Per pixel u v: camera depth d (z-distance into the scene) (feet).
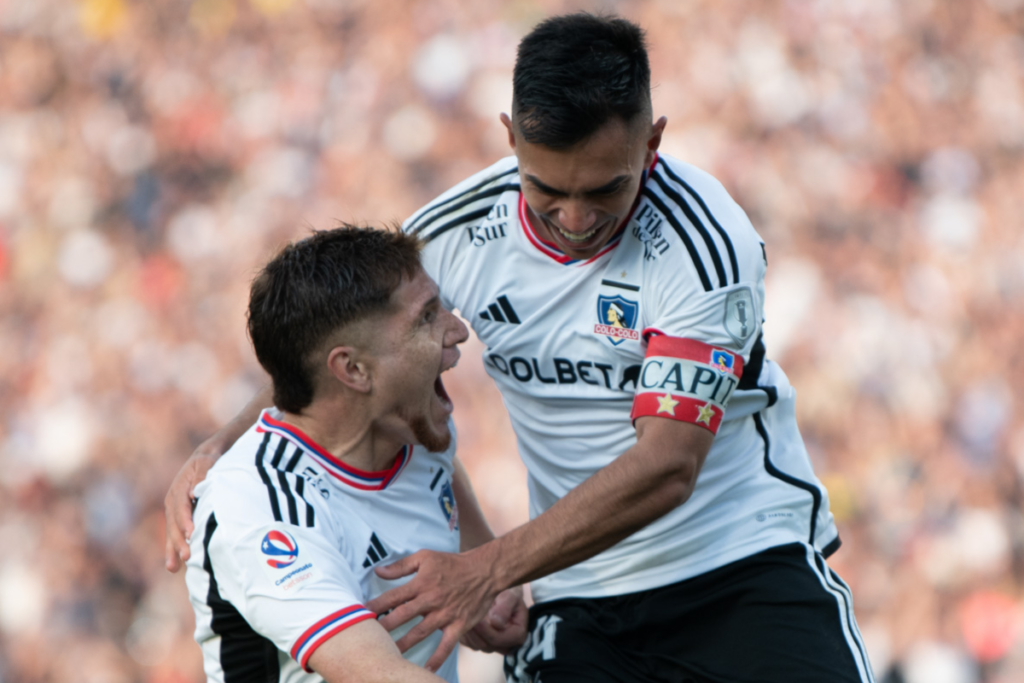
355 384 21.71
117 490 97.55
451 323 22.82
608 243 25.22
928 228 105.09
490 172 26.73
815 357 95.61
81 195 118.93
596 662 27.20
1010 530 87.86
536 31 22.80
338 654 20.10
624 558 27.63
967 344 97.76
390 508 23.26
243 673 22.36
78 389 104.27
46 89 126.72
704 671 26.48
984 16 119.24
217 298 107.96
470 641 27.96
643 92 22.58
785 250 103.60
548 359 26.37
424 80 117.29
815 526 28.37
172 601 90.53
